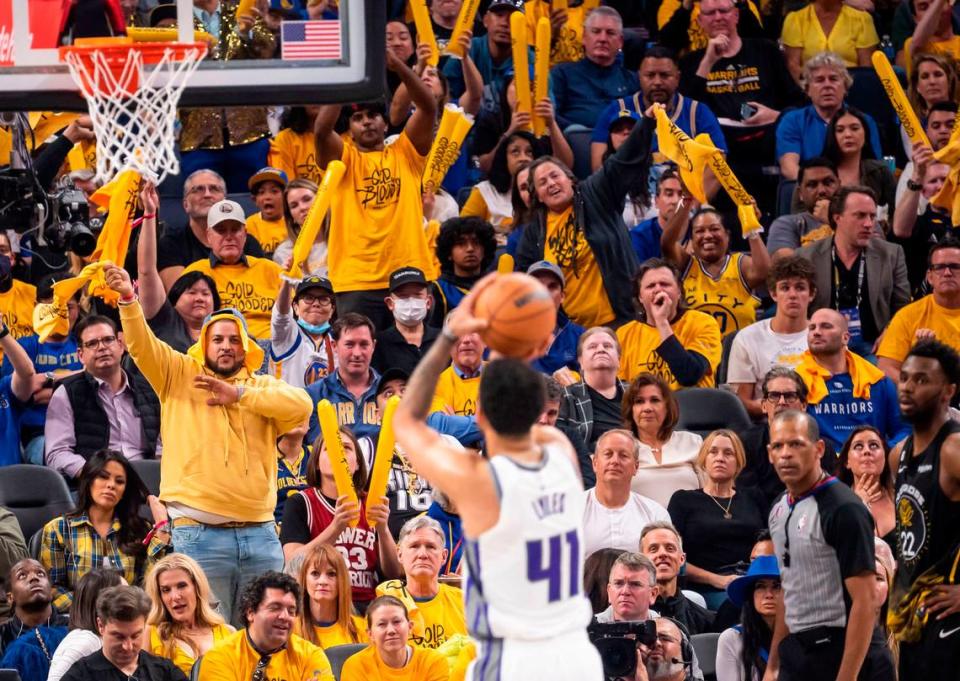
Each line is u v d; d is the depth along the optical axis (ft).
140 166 70.54
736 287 107.86
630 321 104.99
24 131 93.25
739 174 123.24
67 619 83.41
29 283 109.50
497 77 128.67
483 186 117.29
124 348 99.19
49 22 71.31
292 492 87.97
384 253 104.73
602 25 125.80
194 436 83.20
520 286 48.26
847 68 129.49
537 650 48.42
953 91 124.36
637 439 94.94
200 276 99.71
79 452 95.71
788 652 71.92
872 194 106.93
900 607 73.67
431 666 75.72
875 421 98.94
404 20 132.26
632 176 106.42
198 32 71.82
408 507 90.58
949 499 71.61
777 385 95.71
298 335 97.71
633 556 76.43
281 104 72.08
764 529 89.61
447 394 96.68
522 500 48.01
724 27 125.08
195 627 78.54
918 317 103.81
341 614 80.48
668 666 73.97
